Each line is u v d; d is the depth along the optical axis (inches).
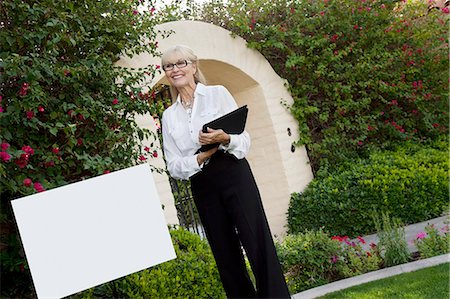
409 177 219.6
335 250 165.8
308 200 231.1
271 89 250.2
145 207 76.5
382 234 167.6
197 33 211.9
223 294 134.3
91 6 144.9
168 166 104.2
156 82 185.0
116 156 139.4
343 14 265.1
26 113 116.1
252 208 98.3
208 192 99.7
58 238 71.0
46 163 119.3
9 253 120.5
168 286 124.0
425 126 291.0
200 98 102.1
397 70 276.8
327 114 259.8
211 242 102.3
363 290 140.4
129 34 159.0
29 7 122.0
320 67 255.0
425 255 161.0
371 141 275.7
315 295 143.3
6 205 118.9
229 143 95.5
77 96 135.0
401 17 283.4
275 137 245.8
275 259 99.1
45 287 68.9
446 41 288.2
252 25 247.6
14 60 110.6
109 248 73.2
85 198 73.3
